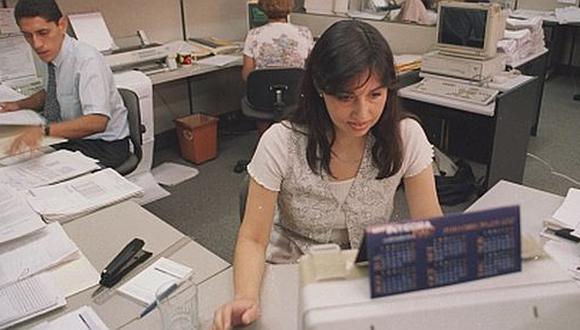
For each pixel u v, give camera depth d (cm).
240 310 95
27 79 286
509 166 282
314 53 105
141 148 245
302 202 125
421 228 55
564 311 57
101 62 224
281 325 95
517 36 307
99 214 140
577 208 135
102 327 96
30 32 211
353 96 100
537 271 60
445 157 309
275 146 121
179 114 390
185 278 111
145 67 316
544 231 128
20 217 132
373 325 55
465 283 57
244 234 119
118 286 109
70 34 303
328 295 58
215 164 350
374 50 98
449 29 270
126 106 236
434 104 264
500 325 56
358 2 368
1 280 110
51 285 109
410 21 335
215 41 376
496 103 247
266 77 293
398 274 56
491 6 257
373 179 122
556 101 461
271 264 118
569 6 488
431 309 55
